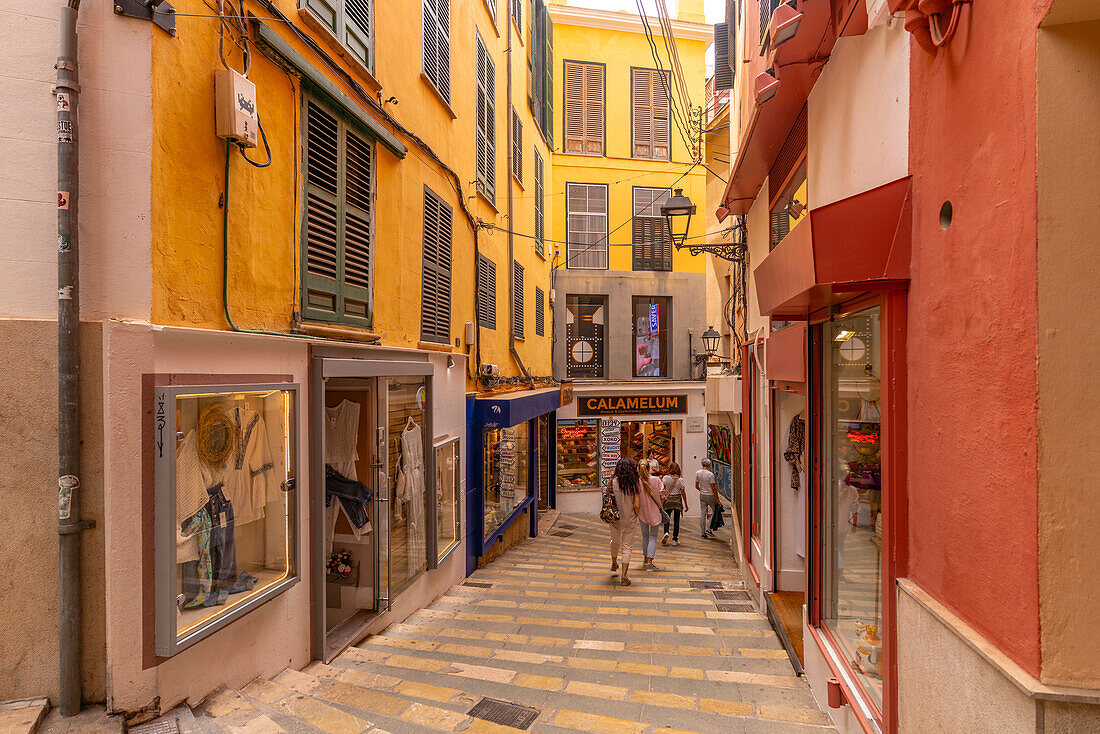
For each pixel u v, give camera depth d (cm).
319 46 455
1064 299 175
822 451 428
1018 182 186
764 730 345
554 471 1623
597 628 566
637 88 1756
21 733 262
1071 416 174
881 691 304
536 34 1481
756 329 756
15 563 285
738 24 873
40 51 291
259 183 392
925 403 256
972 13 214
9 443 284
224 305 356
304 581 432
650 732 335
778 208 649
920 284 262
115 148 298
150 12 304
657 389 1658
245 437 370
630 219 1734
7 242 286
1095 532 173
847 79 368
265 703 338
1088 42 173
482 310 982
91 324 292
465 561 825
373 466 544
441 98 743
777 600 611
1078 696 169
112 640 288
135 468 296
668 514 1336
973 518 213
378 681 404
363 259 539
